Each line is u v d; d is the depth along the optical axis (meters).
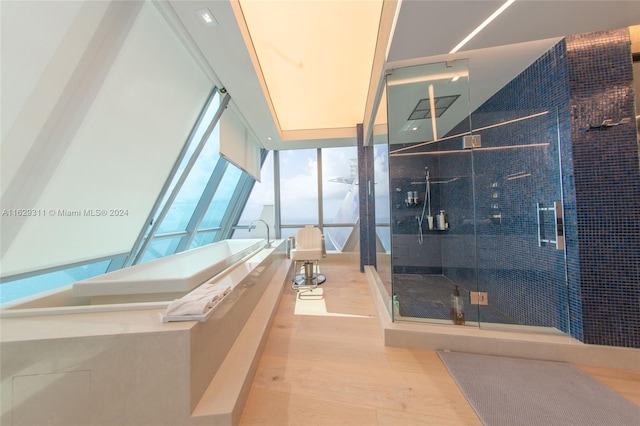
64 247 2.02
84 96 1.60
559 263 1.63
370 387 1.28
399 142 2.85
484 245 2.42
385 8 1.67
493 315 2.05
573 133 1.51
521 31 1.40
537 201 1.81
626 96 1.44
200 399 1.00
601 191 1.46
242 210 5.02
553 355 1.48
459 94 2.16
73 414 0.91
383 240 2.80
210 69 2.18
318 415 1.09
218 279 1.62
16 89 1.34
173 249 3.63
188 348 0.93
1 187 1.48
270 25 1.89
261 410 1.12
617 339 1.42
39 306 1.20
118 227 2.46
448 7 1.21
